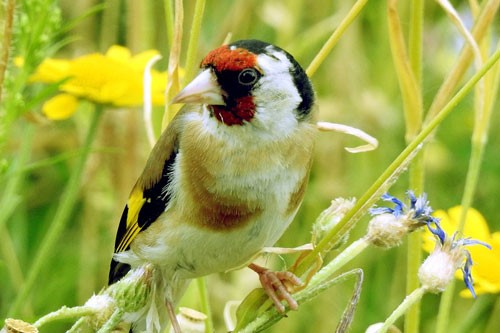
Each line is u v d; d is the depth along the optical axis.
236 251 1.97
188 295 2.04
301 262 1.95
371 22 2.15
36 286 2.09
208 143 1.97
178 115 1.98
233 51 1.96
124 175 2.06
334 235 1.94
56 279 2.09
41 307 2.08
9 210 2.01
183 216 1.97
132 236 1.98
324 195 2.11
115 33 2.09
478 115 1.98
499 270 1.98
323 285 1.94
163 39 2.11
